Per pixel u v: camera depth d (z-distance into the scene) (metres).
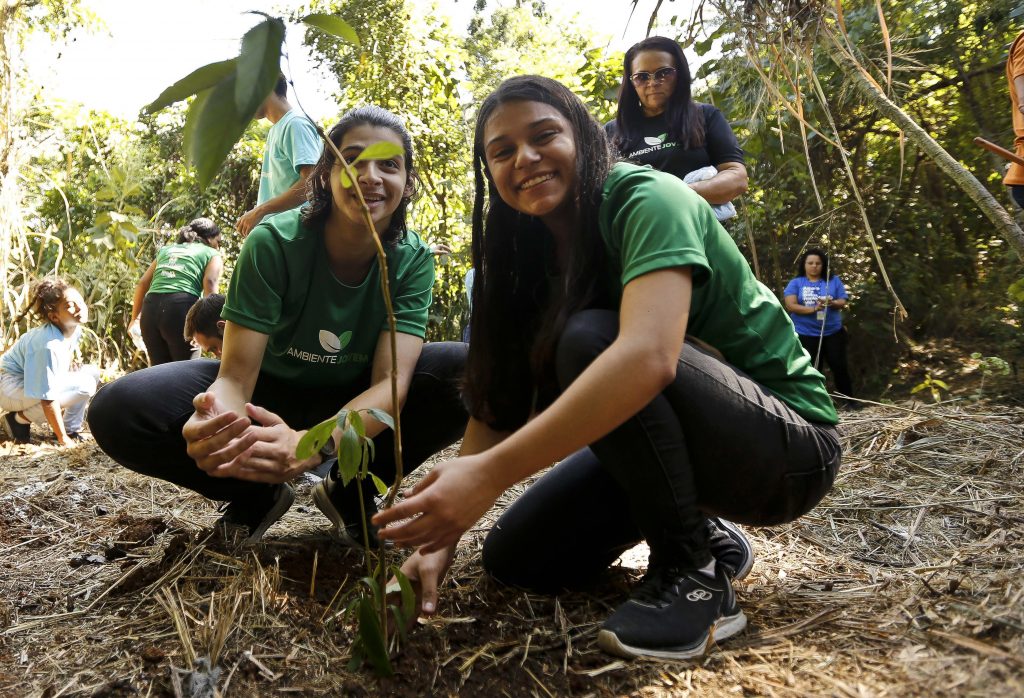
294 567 1.91
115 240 7.04
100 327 7.20
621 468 1.56
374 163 1.93
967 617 1.47
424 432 2.28
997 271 6.62
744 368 1.71
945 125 6.40
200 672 1.47
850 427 3.29
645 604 1.58
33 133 7.02
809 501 1.70
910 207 6.73
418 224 7.52
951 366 6.34
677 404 1.54
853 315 6.69
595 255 1.60
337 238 2.03
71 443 4.50
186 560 1.90
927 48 5.70
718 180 3.07
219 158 1.03
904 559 2.05
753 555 1.89
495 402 1.82
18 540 2.50
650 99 3.15
